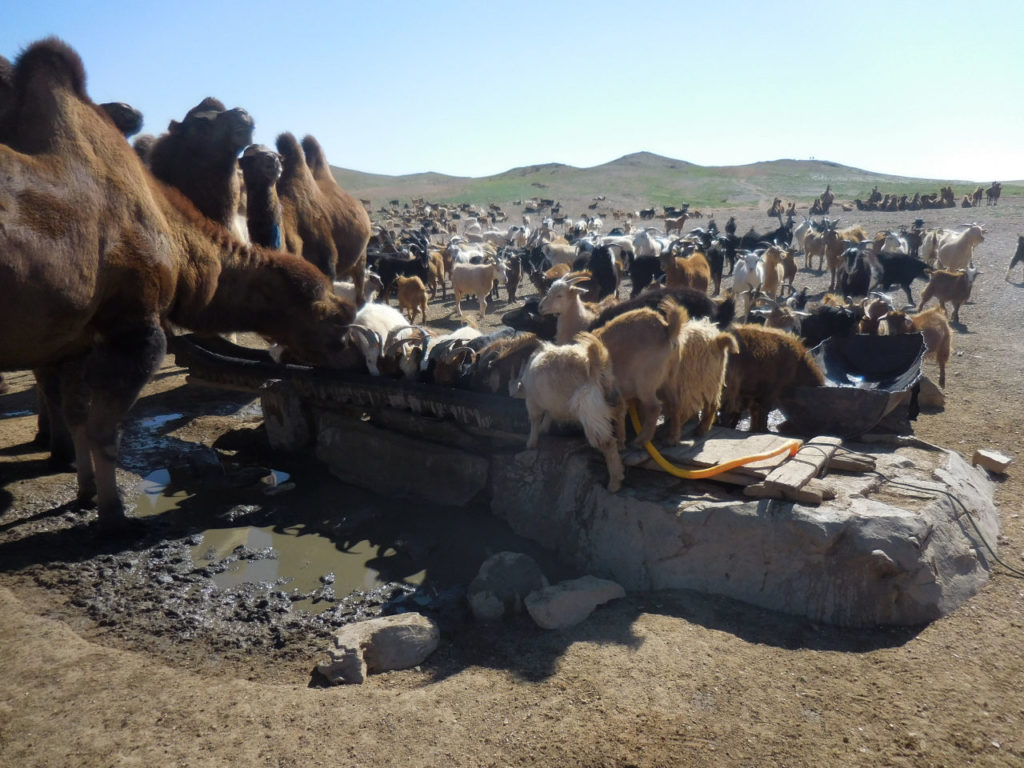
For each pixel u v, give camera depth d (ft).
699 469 19.62
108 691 14.33
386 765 12.12
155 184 23.58
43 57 20.47
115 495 22.47
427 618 16.66
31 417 35.01
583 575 19.89
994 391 34.24
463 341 26.11
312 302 26.86
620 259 75.05
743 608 16.94
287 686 14.89
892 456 21.57
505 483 23.30
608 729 12.81
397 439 25.88
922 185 331.36
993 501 21.50
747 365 23.06
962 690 13.89
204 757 12.37
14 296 18.61
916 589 16.33
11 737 13.00
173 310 24.31
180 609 18.71
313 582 20.15
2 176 18.65
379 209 284.61
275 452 30.22
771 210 197.36
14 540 22.31
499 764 12.09
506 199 321.32
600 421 18.69
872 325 34.27
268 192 32.71
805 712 13.29
